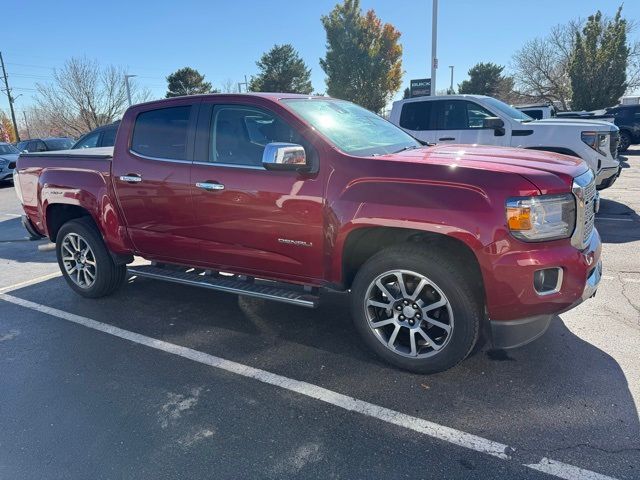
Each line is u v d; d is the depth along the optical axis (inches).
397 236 130.3
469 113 326.3
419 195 116.0
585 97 1182.3
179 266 177.6
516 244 109.0
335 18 1411.2
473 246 111.0
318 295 140.8
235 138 147.0
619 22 1146.7
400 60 1476.4
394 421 110.0
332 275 133.0
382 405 116.3
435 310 123.0
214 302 187.0
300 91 1929.1
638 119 770.2
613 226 283.0
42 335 163.6
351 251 131.8
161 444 105.0
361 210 121.7
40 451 104.1
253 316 172.1
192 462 99.0
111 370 138.3
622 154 753.6
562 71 1614.2
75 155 187.6
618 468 92.9
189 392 125.3
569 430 104.2
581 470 92.9
